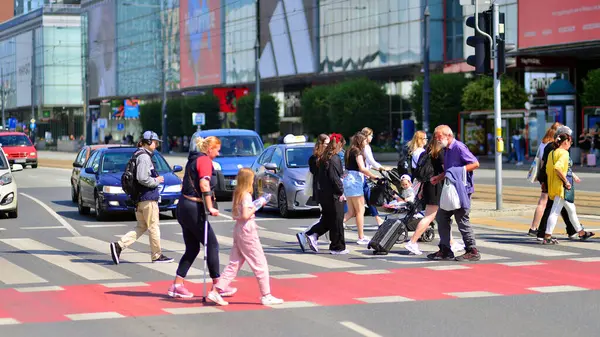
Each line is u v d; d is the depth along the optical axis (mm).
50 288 19062
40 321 15469
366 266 21891
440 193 23484
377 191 25828
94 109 198750
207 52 150625
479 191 47125
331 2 118562
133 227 32938
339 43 117500
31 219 36312
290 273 20828
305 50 123875
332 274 20625
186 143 143750
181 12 159750
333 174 23969
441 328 14602
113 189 34938
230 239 28375
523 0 87438
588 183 52812
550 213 25750
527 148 83875
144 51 176125
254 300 17391
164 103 142500
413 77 111875
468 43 33906
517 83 86188
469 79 95625
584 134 76000
